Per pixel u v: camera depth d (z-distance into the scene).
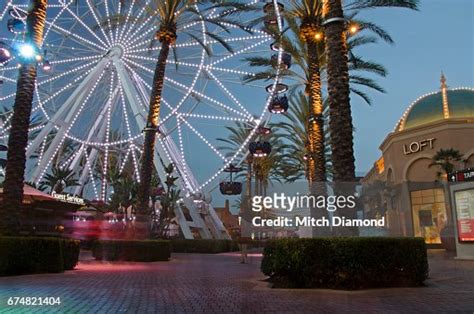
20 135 14.17
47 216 26.53
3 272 12.45
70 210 28.91
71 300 8.24
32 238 13.25
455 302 7.69
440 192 31.38
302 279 9.73
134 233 23.36
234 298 8.41
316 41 20.42
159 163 34.59
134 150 35.19
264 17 25.38
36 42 14.84
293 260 9.77
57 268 13.84
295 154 41.81
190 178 36.19
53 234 23.23
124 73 33.16
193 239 35.06
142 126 32.34
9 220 13.51
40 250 13.38
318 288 9.55
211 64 30.31
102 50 34.38
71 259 15.27
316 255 9.63
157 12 25.64
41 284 10.68
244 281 11.67
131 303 7.94
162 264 19.39
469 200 19.97
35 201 24.84
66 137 34.97
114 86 35.19
